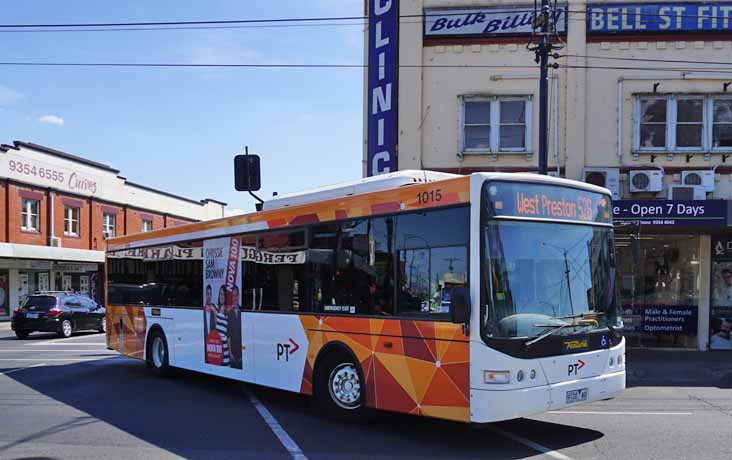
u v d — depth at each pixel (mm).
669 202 14164
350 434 7695
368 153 17391
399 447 7086
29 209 32969
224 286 10625
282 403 9766
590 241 7613
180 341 11875
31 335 24438
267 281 9641
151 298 12938
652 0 16266
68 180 35844
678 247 16062
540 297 6945
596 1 16438
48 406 9672
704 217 14031
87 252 36188
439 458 6637
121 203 41188
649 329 16125
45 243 33844
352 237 8203
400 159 16906
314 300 8719
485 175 6766
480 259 6625
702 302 15828
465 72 16797
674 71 16156
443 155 16812
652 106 16312
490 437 7516
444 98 16875
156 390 11078
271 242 9609
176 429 8031
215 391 10938
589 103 16391
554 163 16406
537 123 16516
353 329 8062
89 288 38719
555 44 16266
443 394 6875
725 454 6723
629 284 15938
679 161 16109
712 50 16125
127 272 14078
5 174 31016
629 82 16281
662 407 9398
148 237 13188
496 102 16703
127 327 13852
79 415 8961
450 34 16844
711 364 13453
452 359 6785
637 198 16047
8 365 14828
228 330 10445
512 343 6570
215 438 7551
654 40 16266
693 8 16156
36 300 23094
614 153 16281
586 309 7367
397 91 17016
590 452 6824
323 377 8570
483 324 6547
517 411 6496
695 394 10531
